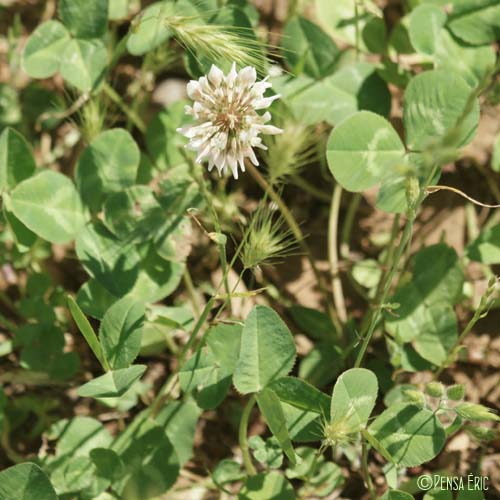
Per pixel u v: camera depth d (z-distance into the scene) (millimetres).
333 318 394
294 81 382
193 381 352
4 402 371
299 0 426
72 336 393
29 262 393
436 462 379
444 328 370
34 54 379
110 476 354
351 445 373
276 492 349
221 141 339
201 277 402
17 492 336
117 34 427
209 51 351
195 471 379
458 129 310
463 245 408
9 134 366
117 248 364
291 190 415
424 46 380
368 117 357
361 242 410
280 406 335
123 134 371
